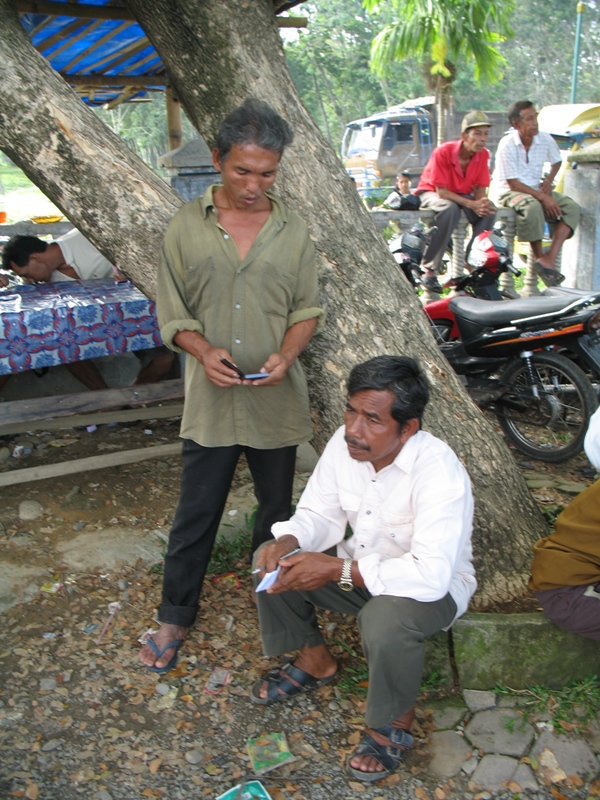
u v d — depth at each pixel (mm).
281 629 2453
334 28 32906
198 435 2504
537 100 35375
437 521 2121
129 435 4594
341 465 2340
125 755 2359
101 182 2461
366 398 2051
